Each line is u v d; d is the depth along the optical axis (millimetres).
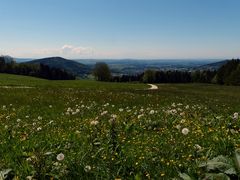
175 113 14852
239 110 21766
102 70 178875
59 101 28391
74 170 7227
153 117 14047
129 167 7238
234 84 137000
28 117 18000
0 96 31859
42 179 6832
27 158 8133
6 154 8969
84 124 13344
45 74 169500
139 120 13109
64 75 177500
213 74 170875
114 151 8195
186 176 5996
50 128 13406
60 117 17297
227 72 152875
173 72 174250
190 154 7699
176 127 11094
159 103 29906
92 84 79125
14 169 7539
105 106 22844
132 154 7973
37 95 33312
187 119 13258
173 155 7805
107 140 9258
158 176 6691
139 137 10328
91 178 6883
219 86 102938
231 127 10930
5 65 160750
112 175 6809
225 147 7984
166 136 10188
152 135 10531
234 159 6082
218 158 6348
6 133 12016
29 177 6805
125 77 185500
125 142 9367
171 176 6633
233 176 5785
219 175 5652
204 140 9039
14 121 16453
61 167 7258
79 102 27594
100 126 11836
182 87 88125
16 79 78438
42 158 7359
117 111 19062
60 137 10625
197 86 97938
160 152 8039
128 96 35125
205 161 6602
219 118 12391
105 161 7562
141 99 32656
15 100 28984
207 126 11500
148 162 7414
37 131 12484
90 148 8664
